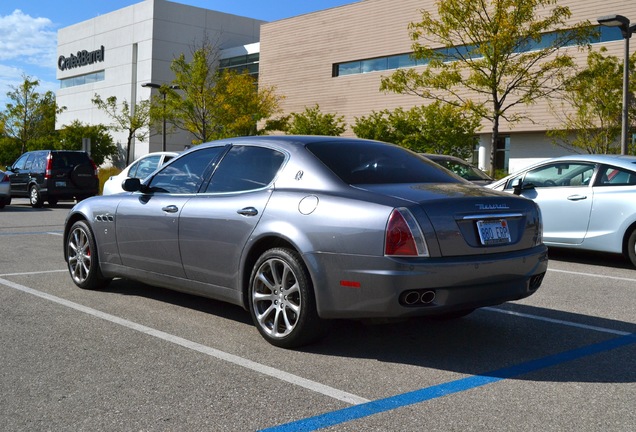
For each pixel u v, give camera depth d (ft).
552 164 32.35
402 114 85.97
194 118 106.42
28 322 17.62
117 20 184.65
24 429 10.59
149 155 40.96
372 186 15.07
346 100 120.67
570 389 12.82
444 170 17.43
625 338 16.89
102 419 11.03
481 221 14.69
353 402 11.94
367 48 116.57
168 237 18.24
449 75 65.31
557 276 26.86
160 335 16.44
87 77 199.72
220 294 17.03
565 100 87.66
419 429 10.72
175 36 175.94
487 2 64.75
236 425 10.82
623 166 29.86
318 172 15.61
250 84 109.09
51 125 164.86
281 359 14.58
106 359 14.39
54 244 35.22
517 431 10.69
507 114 94.99
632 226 29.09
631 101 69.62
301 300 14.80
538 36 64.03
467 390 12.69
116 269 20.59
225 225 16.56
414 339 16.48
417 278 13.55
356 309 14.10
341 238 14.19
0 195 63.05
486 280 14.43
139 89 177.37
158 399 11.99
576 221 30.63
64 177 65.82
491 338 16.71
